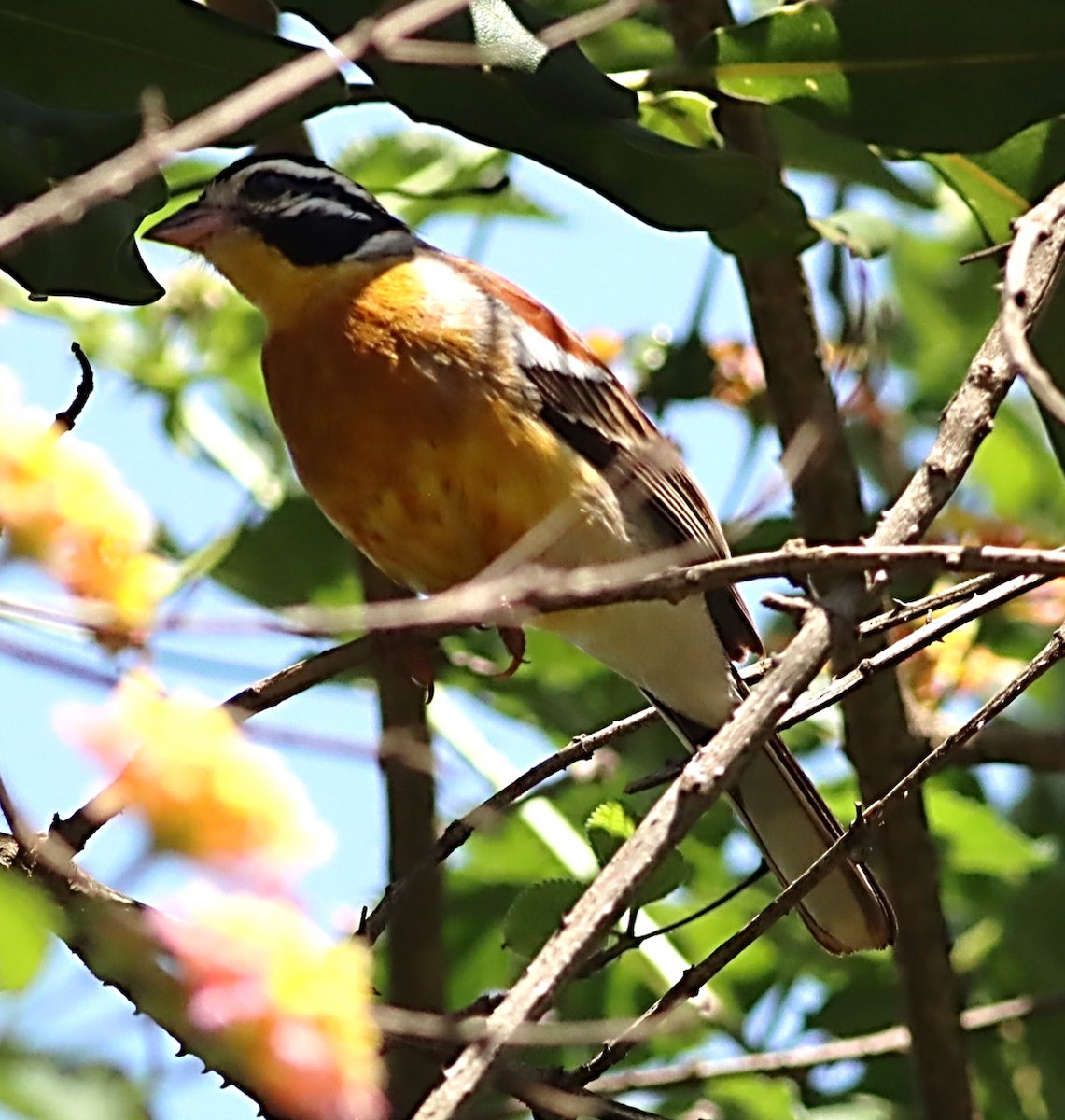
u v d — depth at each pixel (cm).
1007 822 1188
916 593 1070
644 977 1038
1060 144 966
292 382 921
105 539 517
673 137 1038
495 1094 852
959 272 1386
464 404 892
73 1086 590
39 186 744
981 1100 1057
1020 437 1370
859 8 857
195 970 521
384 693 936
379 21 692
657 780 771
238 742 496
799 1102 1015
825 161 1069
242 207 975
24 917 579
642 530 946
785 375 1072
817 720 1179
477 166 1183
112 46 801
